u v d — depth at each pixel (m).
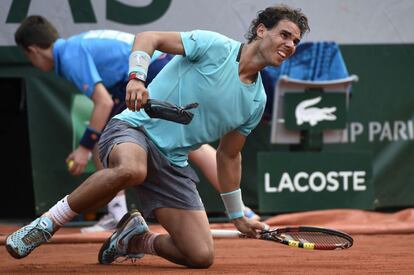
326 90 24.66
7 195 30.69
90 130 19.89
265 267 14.03
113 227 21.53
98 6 25.12
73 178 25.12
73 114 25.08
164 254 13.67
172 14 25.30
